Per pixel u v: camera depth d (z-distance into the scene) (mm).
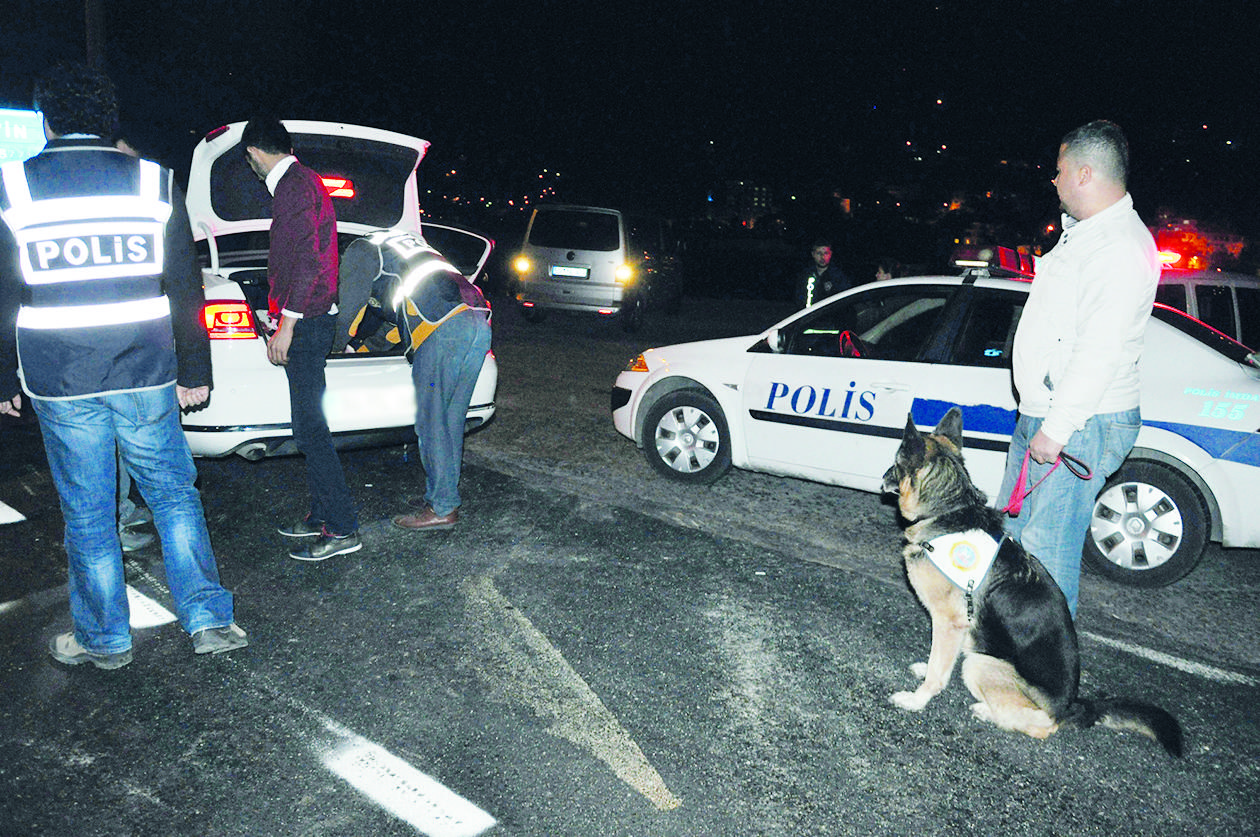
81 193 2984
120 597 3373
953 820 2785
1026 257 6258
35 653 3496
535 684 3445
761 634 3898
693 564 4609
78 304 3012
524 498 5473
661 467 5996
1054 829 2762
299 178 3904
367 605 4008
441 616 3938
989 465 4699
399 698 3311
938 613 3287
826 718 3299
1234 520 4320
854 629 3975
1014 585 3125
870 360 5133
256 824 2646
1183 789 2967
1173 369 4457
